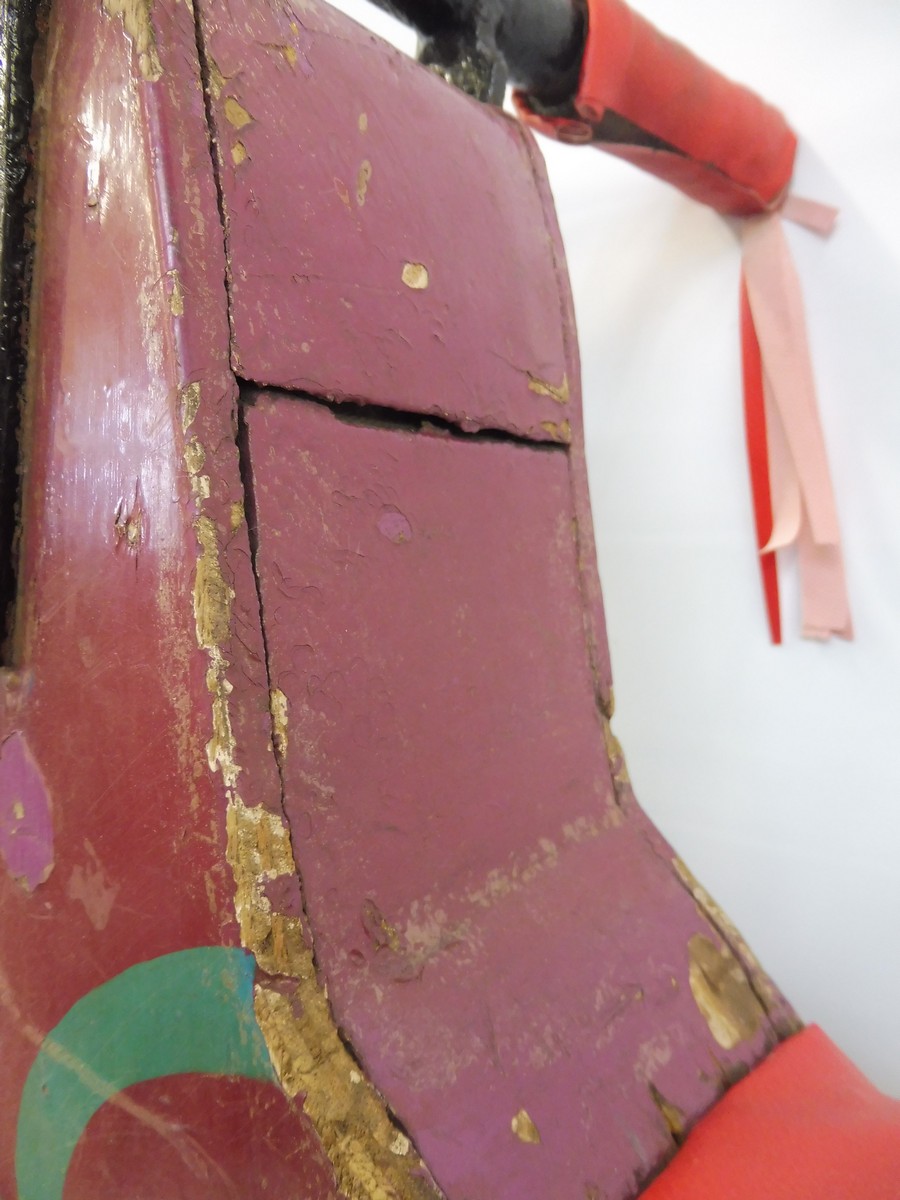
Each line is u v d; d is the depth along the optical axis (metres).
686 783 1.15
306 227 0.52
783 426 0.99
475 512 0.62
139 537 0.48
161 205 0.46
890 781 1.00
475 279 0.64
